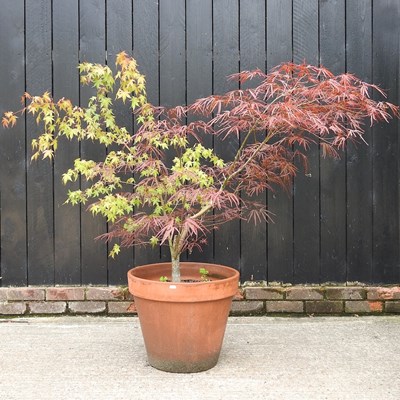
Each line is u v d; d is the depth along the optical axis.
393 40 3.87
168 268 3.34
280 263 3.93
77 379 2.91
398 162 3.91
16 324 3.79
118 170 3.69
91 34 3.83
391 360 3.15
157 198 3.09
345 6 3.86
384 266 3.95
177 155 3.82
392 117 3.89
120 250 3.92
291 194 3.92
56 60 3.84
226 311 3.01
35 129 3.86
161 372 2.99
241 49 3.86
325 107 2.88
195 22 3.86
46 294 3.89
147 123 3.07
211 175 3.31
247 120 3.05
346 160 3.91
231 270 3.16
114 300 3.91
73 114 3.09
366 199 3.92
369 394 2.74
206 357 2.99
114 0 3.83
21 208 3.88
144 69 3.85
